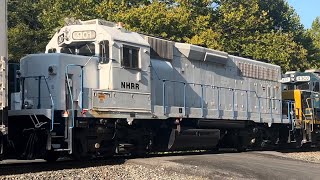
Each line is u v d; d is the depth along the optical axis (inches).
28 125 437.1
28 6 1234.6
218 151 680.4
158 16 1022.4
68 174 372.2
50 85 444.8
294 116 818.2
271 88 784.9
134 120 502.6
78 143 449.7
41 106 447.5
